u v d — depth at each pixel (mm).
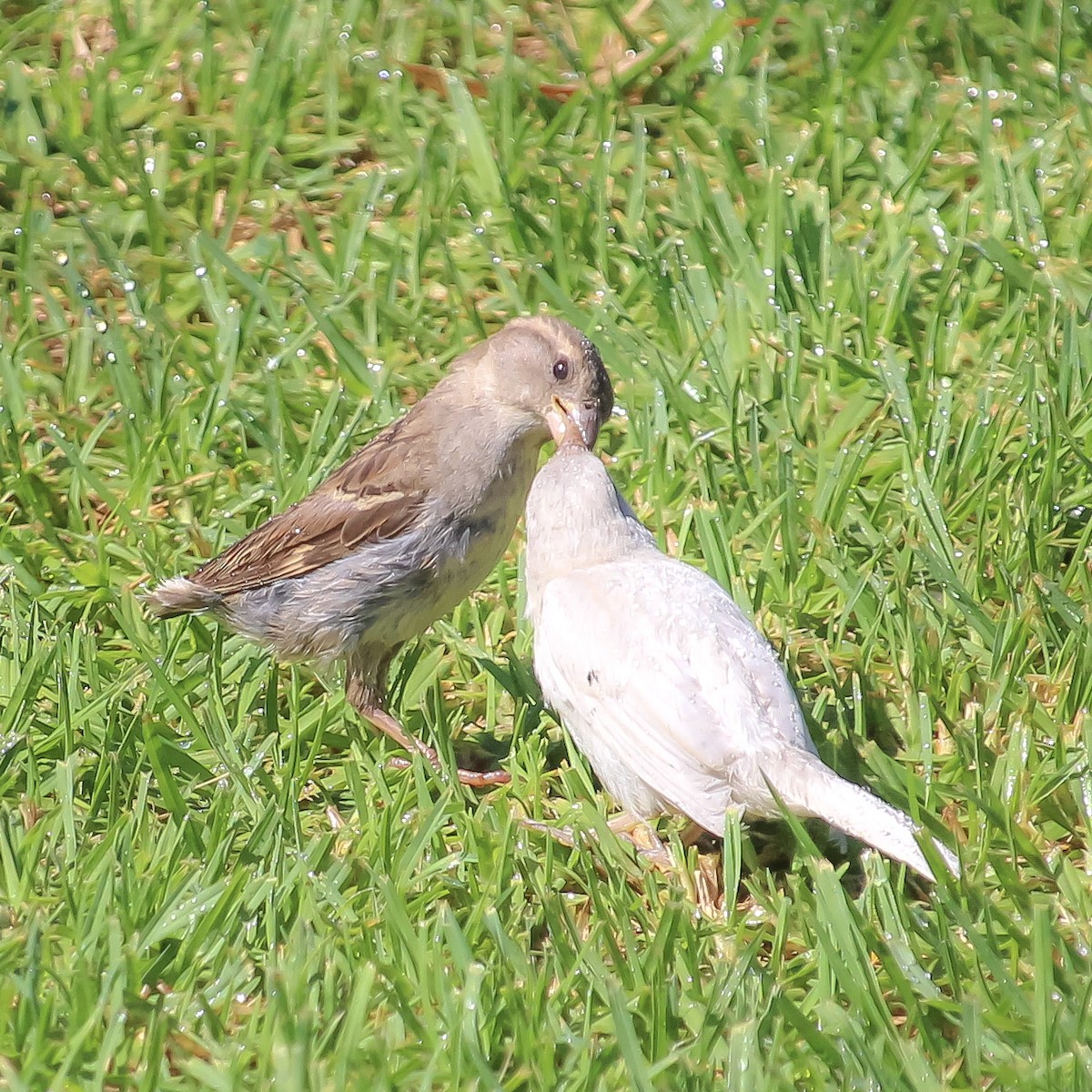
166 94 15461
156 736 9672
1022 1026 7883
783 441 12266
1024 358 12891
